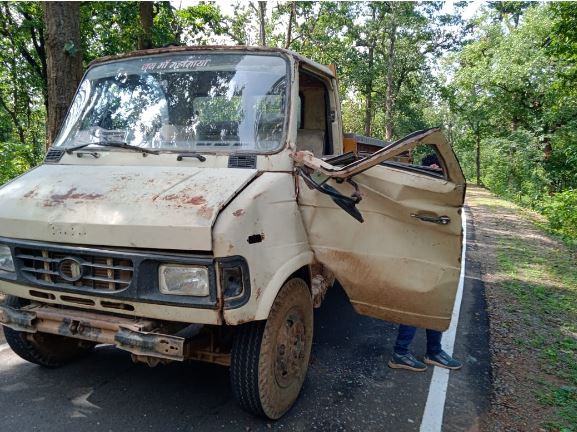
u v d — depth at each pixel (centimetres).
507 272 791
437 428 336
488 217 1509
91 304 287
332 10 2833
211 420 331
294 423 332
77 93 422
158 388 371
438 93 3597
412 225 335
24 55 1670
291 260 319
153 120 379
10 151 1055
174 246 262
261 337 303
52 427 316
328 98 482
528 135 2536
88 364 409
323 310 566
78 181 323
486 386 402
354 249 347
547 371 436
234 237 264
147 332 273
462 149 4388
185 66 393
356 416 346
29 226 294
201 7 1438
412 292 341
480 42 3216
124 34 1398
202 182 301
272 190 310
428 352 440
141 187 300
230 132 357
